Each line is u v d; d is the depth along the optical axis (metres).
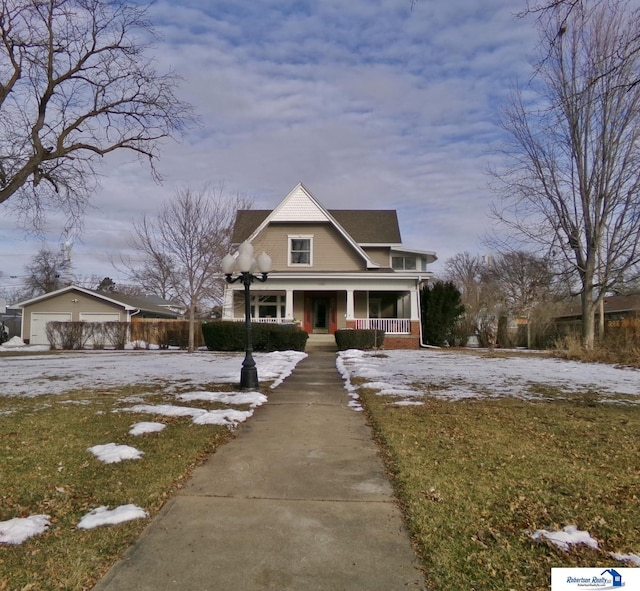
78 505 3.97
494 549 3.29
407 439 6.00
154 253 22.75
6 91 9.98
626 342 16.52
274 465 5.11
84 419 7.09
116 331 25.92
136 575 2.97
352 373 12.36
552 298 28.55
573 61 16.25
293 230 24.45
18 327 37.47
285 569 3.05
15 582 2.86
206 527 3.64
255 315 25.00
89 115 11.27
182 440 5.92
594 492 4.29
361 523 3.71
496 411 7.68
